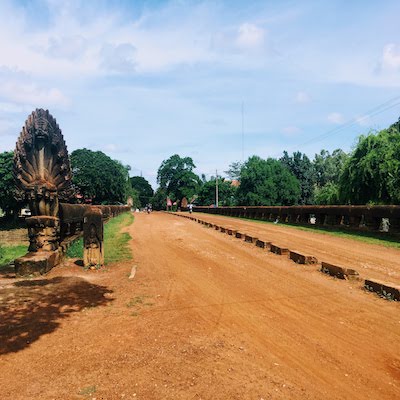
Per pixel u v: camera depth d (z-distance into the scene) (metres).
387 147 20.66
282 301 6.42
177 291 7.05
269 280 7.86
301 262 9.49
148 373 3.90
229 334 4.98
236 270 8.85
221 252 11.34
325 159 71.62
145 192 121.38
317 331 5.12
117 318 5.55
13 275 8.67
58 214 10.65
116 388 3.61
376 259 10.10
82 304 6.22
